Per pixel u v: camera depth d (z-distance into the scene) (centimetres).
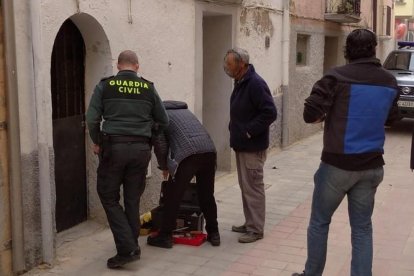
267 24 923
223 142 825
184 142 480
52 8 443
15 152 413
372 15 1833
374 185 380
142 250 494
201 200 505
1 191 409
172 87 636
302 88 1142
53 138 503
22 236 427
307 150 1033
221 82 809
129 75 444
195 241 505
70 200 534
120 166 441
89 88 537
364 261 382
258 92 489
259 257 481
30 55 420
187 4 657
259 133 495
